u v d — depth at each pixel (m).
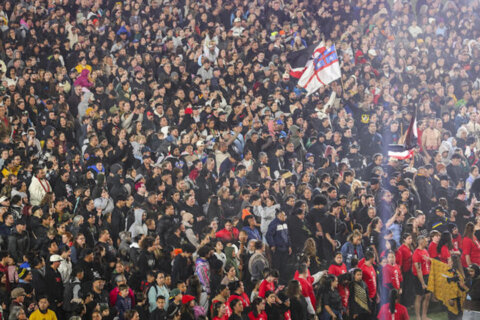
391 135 85.25
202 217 61.38
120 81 80.44
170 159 68.50
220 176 69.31
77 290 50.72
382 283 57.00
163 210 59.94
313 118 81.88
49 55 83.75
